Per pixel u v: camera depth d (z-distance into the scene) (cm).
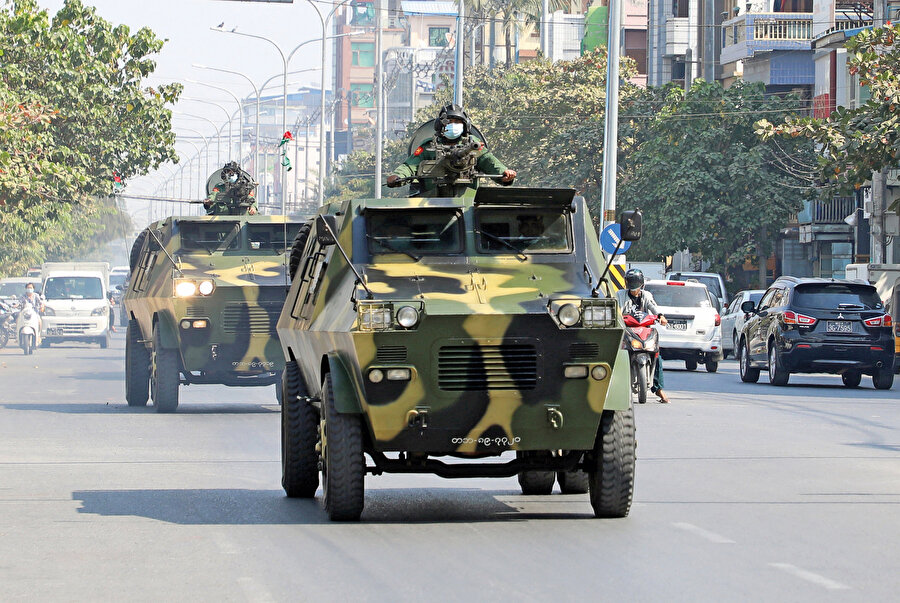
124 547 2245
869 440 3969
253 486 3039
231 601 1831
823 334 6425
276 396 5678
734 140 12675
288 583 1948
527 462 2556
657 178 12606
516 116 14288
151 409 5169
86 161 9594
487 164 3027
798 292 6538
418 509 2692
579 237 2727
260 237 5122
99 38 9800
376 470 2528
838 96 12506
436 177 2870
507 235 2714
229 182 5569
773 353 6612
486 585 1925
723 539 2302
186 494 2897
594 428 2462
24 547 2245
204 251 5059
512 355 2412
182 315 4772
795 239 14375
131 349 5306
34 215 10425
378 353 2373
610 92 8400
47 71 9462
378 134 14962
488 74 17638
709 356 7938
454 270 2642
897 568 2042
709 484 3012
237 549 2223
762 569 2034
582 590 1886
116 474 3228
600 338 2422
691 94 12638
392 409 2405
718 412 4925
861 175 7588
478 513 2633
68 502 2770
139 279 5325
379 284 2572
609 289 2630
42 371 7912
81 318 11469
